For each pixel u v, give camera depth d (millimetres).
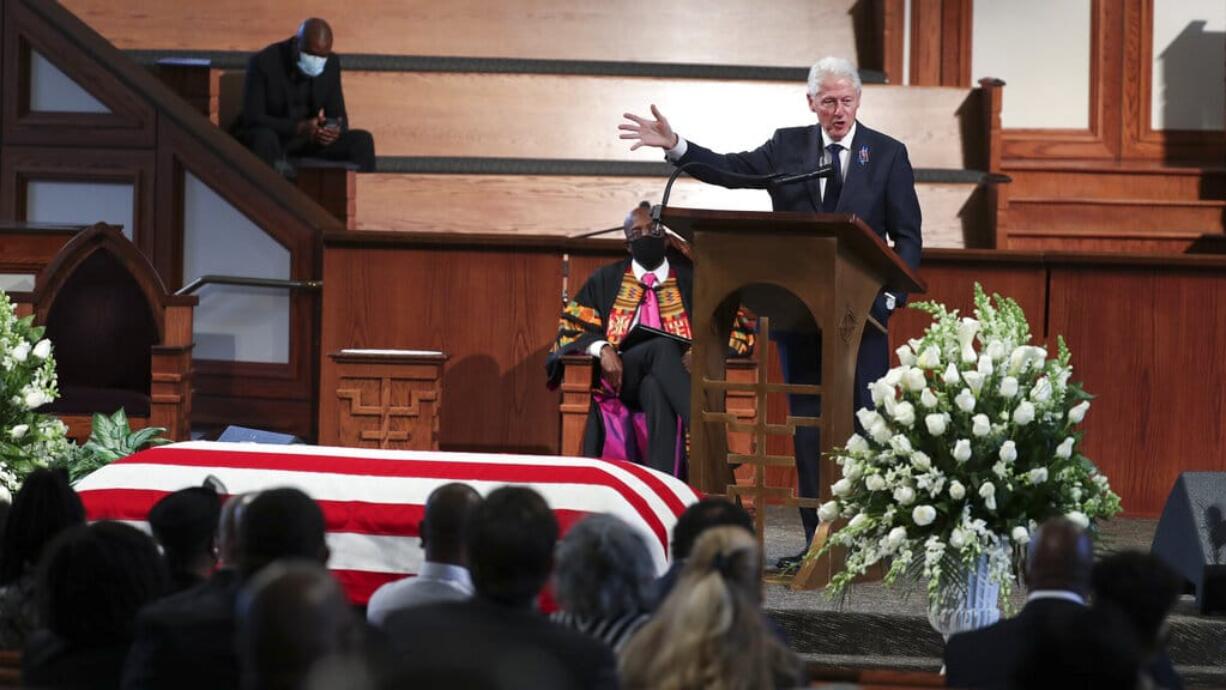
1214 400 16812
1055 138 25625
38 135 19797
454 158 22062
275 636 5457
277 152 21031
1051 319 16891
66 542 7668
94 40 19859
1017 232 24062
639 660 6484
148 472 11891
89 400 15992
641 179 21469
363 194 21531
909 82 25562
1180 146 25500
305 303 18328
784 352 12906
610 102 22578
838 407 11562
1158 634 7281
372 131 22641
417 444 15555
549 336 17172
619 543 7371
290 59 21562
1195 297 16781
